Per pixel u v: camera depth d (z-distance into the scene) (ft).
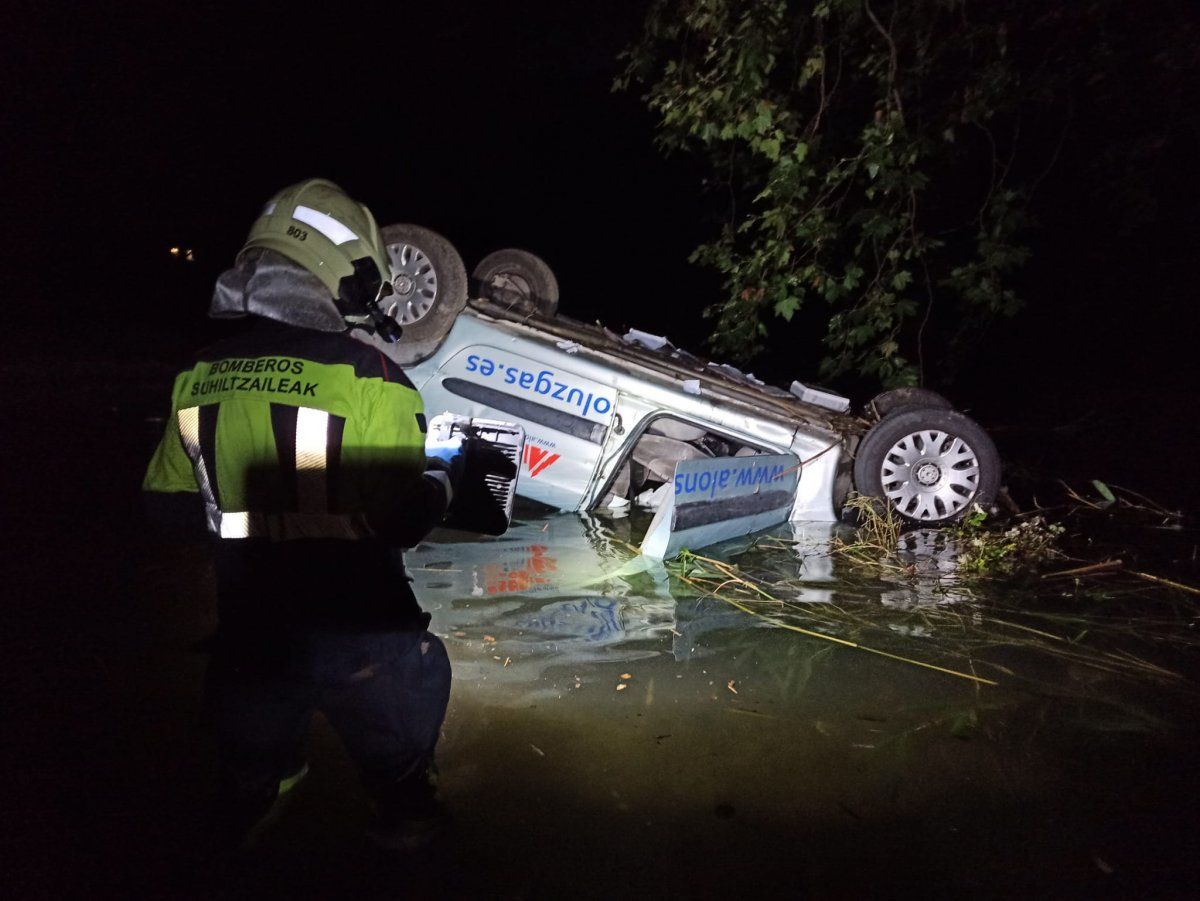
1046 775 9.79
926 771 9.84
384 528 7.54
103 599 14.20
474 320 19.19
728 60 25.41
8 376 40.86
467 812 8.97
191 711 10.71
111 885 7.84
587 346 19.52
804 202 27.20
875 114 25.43
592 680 11.81
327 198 7.92
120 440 27.12
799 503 19.72
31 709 10.69
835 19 27.53
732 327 28.30
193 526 8.18
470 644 12.80
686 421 19.24
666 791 9.40
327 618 7.47
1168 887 8.09
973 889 8.05
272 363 7.48
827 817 9.02
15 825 8.58
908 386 26.35
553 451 19.21
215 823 7.82
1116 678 12.17
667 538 16.34
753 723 10.81
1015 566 16.97
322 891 7.83
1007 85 25.02
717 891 7.96
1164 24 26.11
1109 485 23.81
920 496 19.48
